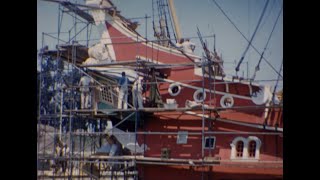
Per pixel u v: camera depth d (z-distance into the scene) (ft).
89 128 78.95
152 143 69.56
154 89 68.59
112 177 73.97
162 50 72.64
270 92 65.05
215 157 62.28
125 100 67.31
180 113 68.18
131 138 71.51
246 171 63.16
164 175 66.69
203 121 60.03
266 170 62.64
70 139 67.21
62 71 75.97
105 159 68.85
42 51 74.69
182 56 71.41
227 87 67.46
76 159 66.80
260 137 63.87
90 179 71.41
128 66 71.10
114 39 74.59
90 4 75.31
